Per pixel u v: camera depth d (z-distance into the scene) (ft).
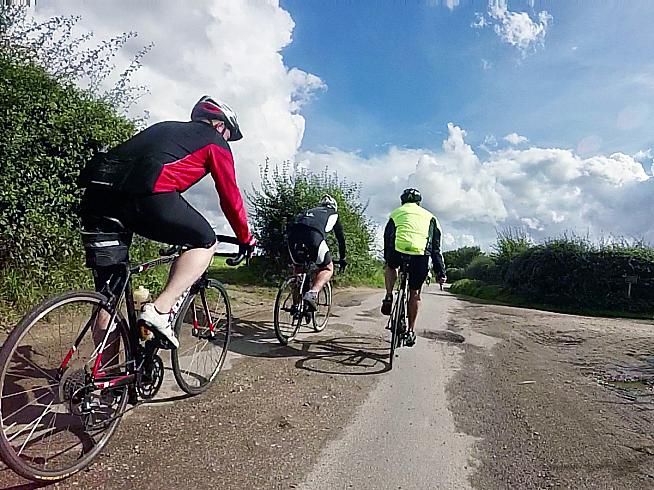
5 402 8.34
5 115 16.78
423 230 17.94
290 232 19.81
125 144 9.98
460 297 59.93
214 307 13.93
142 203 9.51
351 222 50.83
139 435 10.23
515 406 13.34
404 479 9.17
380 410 12.59
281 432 10.85
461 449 10.53
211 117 11.23
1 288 17.08
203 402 12.26
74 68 20.49
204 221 10.66
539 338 23.73
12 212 17.08
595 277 53.83
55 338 8.85
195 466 9.12
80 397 9.04
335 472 9.27
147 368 10.53
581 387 15.30
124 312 10.08
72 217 19.17
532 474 9.55
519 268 60.59
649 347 21.88
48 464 8.49
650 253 53.83
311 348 18.43
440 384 15.05
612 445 10.95
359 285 53.21
